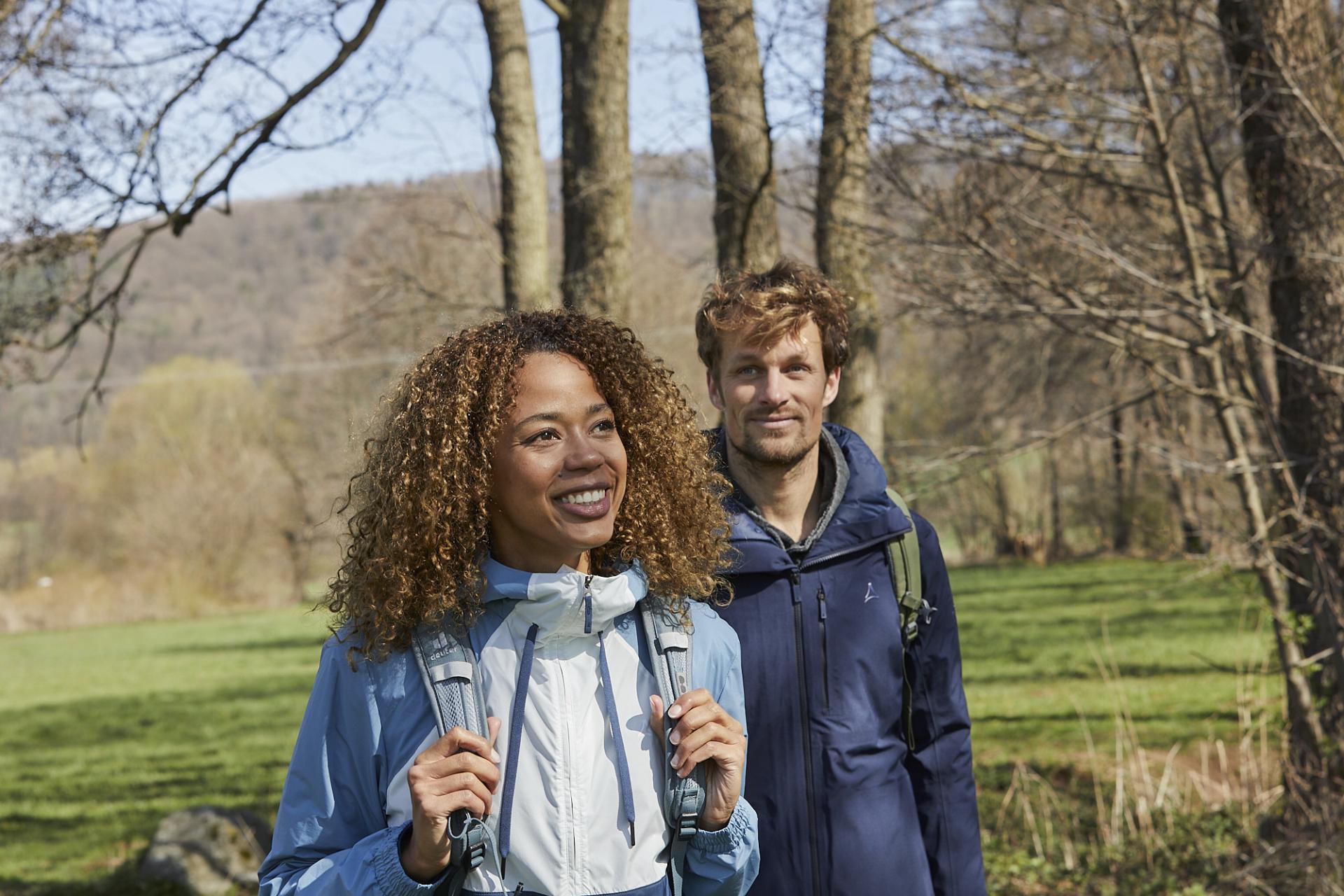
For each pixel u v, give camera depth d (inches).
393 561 75.0
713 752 75.1
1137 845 254.7
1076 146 255.0
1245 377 249.4
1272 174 218.1
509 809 72.1
